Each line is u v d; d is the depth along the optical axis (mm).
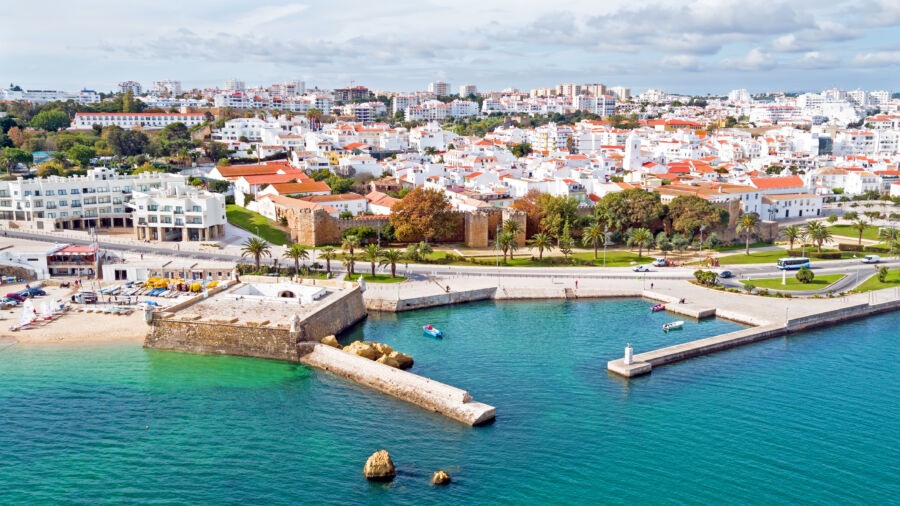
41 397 122000
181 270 192000
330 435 108625
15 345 147500
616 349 148125
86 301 173000
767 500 92062
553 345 150375
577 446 105312
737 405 119938
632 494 93188
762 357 144875
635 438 107875
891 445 105750
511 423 112688
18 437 107625
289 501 91312
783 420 114062
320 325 151625
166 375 133125
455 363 138750
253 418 114438
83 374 133000
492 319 170375
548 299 190000
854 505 91125
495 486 94875
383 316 173750
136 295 178125
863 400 121938
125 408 118000
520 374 133125
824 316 169750
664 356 140375
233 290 172875
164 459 101375
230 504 90688
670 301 183750
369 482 95625
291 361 141500
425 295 181875
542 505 90688
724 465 100062
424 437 108188
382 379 126500
